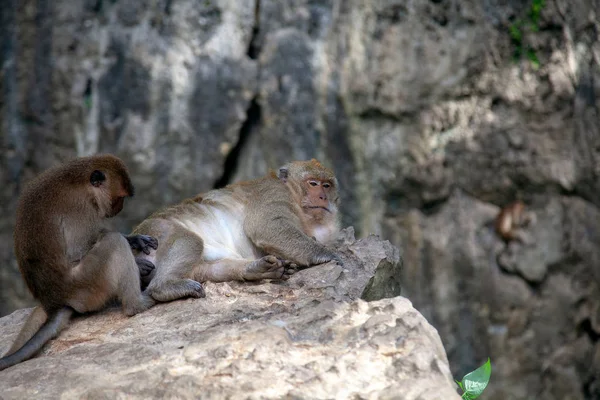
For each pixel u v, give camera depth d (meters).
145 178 35.22
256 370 12.73
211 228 18.28
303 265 17.72
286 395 11.84
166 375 12.81
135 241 17.27
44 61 36.38
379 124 35.22
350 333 13.59
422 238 35.12
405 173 35.09
